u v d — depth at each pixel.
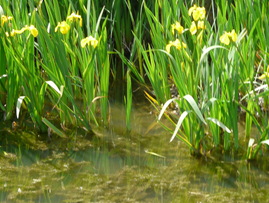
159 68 5.64
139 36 6.38
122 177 4.30
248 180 4.27
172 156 4.64
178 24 4.58
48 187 4.13
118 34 6.55
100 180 4.25
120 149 4.77
